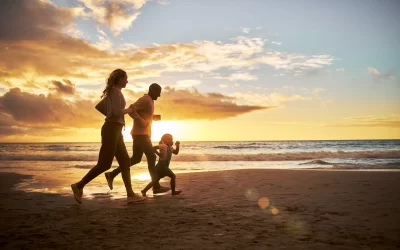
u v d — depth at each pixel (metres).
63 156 25.36
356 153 24.31
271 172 9.70
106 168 5.08
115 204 4.91
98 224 3.52
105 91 5.17
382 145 64.00
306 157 23.91
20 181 8.46
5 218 3.88
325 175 8.76
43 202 5.14
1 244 2.78
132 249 2.59
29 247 2.68
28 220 3.76
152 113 5.88
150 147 5.73
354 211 4.06
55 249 2.62
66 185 7.60
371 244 2.68
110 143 5.06
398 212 3.98
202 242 2.78
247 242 2.76
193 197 5.46
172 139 6.08
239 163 19.16
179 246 2.66
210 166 16.70
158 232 3.14
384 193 5.55
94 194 6.09
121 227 3.36
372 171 10.02
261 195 5.51
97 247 2.66
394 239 2.82
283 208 4.32
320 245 2.66
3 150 51.28
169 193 6.08
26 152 42.72
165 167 5.83
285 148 53.97
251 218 3.74
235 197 5.36
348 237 2.89
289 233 3.05
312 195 5.40
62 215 4.05
